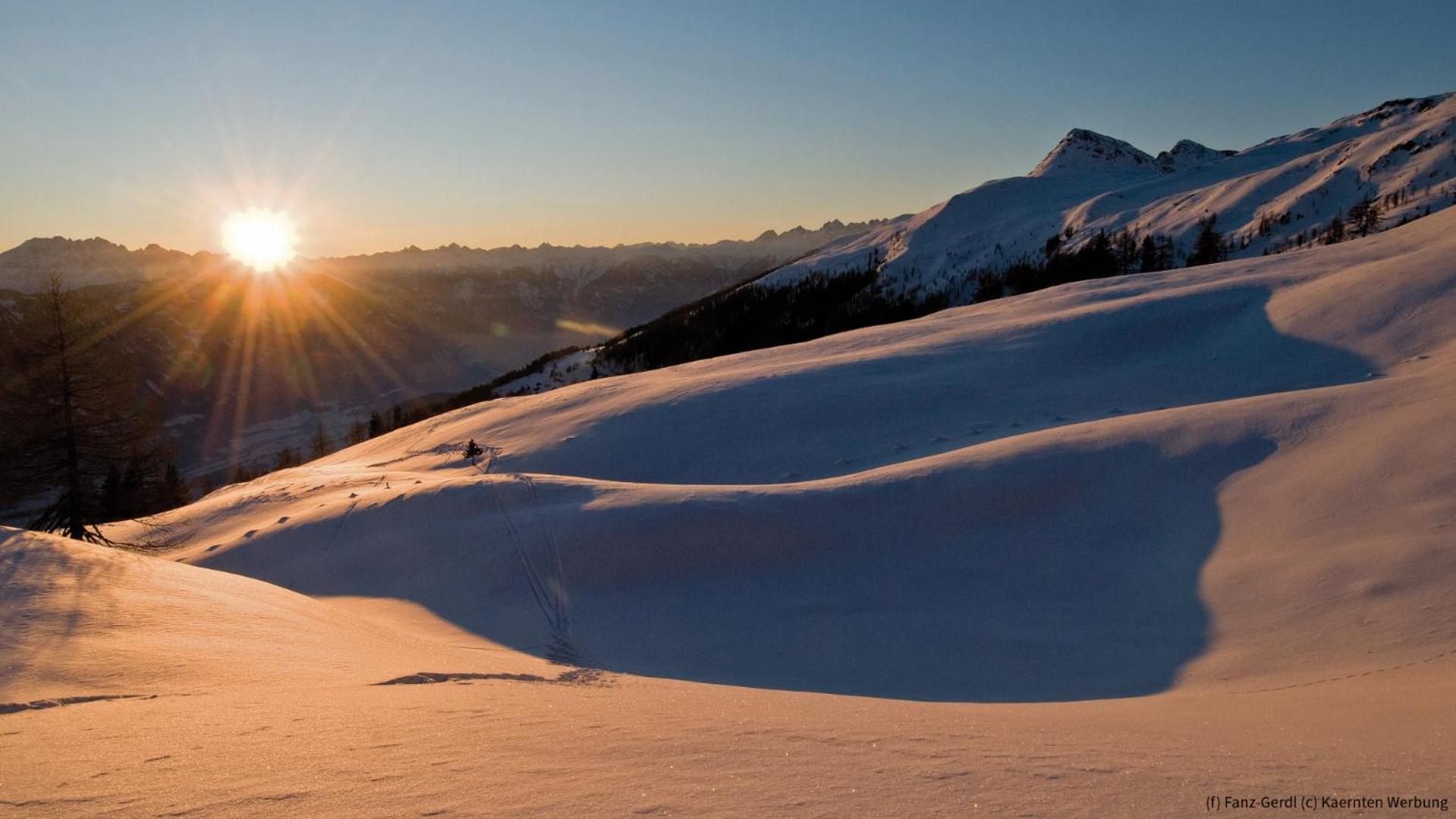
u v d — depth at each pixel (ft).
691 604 59.11
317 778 13.44
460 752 15.24
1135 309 144.87
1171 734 19.70
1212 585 48.85
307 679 25.52
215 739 16.30
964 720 22.74
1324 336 115.96
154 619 32.94
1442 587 39.45
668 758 14.76
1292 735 19.38
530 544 68.80
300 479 136.15
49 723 17.80
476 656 40.65
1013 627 50.26
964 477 70.54
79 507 80.28
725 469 112.16
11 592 32.71
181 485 185.37
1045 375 124.57
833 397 125.08
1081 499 65.57
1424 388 67.00
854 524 66.85
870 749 15.75
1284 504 55.72
